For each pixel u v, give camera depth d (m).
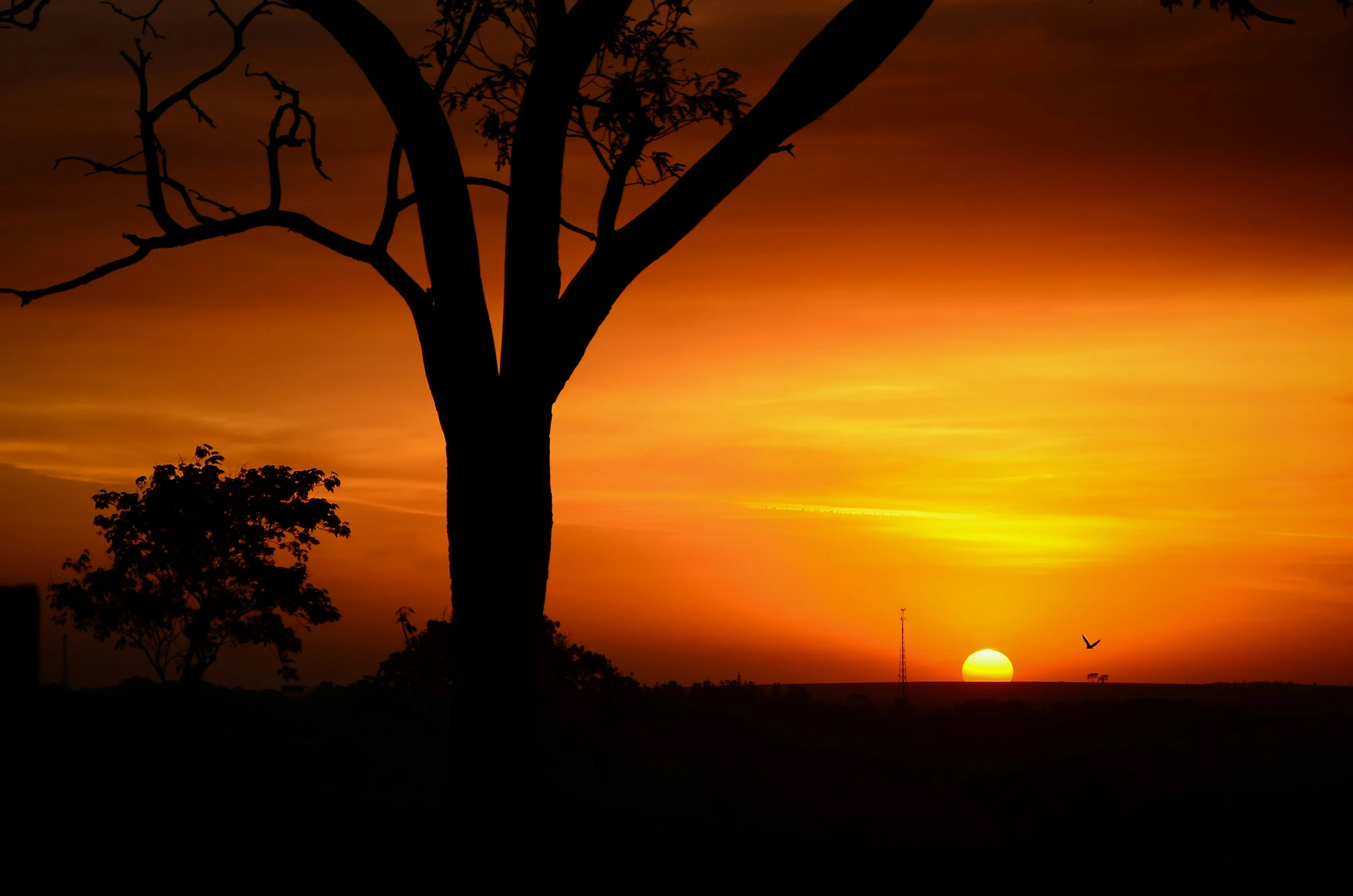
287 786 39.38
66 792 26.17
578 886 18.22
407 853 20.83
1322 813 45.81
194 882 19.08
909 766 84.44
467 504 18.67
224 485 32.72
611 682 42.81
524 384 18.80
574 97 19.66
